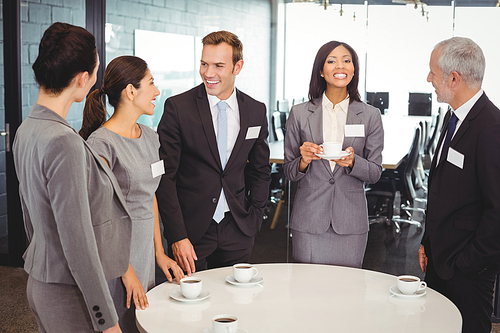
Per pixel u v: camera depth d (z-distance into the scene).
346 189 2.53
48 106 1.46
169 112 2.39
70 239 1.37
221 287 1.98
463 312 2.10
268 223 3.97
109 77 1.89
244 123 2.46
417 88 3.62
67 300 1.46
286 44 3.80
